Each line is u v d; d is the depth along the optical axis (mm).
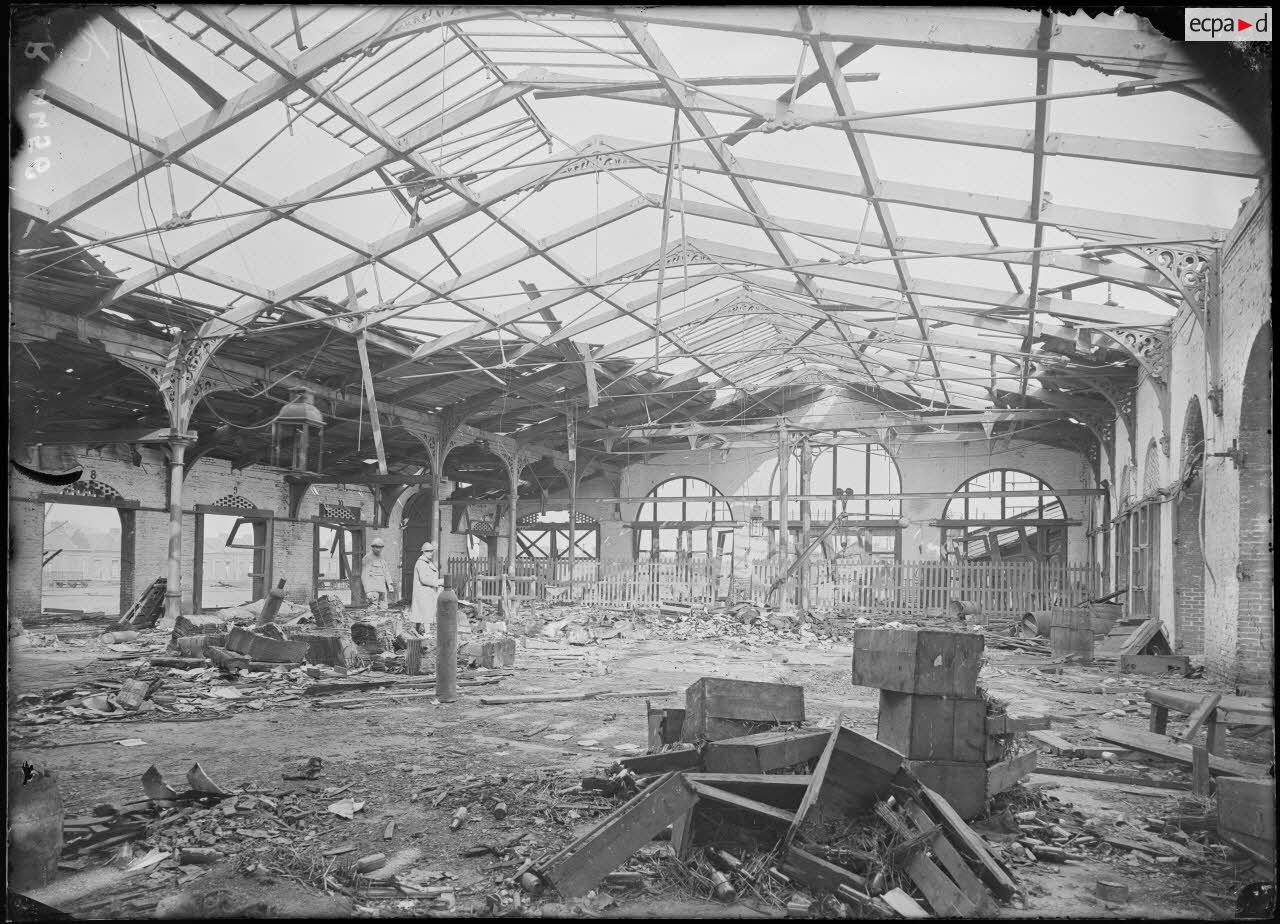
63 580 29547
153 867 4387
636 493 33812
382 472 15617
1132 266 11781
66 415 18391
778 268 12977
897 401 30219
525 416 26484
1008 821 4961
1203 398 11789
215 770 6387
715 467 32906
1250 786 4539
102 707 8828
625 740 7496
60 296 13055
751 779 4543
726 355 22875
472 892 4074
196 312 14375
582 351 19469
